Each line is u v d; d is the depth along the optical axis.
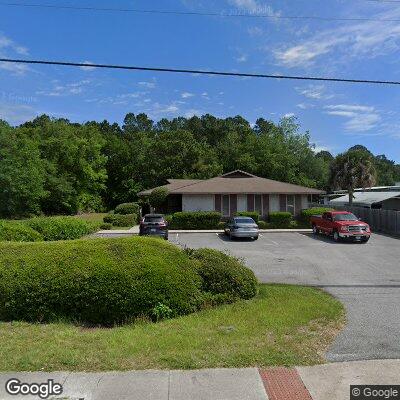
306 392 4.78
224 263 9.35
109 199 66.06
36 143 51.91
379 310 8.55
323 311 8.21
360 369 5.43
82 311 7.80
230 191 35.16
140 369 5.35
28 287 7.80
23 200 45.03
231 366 5.45
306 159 65.62
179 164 61.19
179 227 32.75
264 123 89.69
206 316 7.91
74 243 8.65
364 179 45.50
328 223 26.09
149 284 7.87
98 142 62.62
